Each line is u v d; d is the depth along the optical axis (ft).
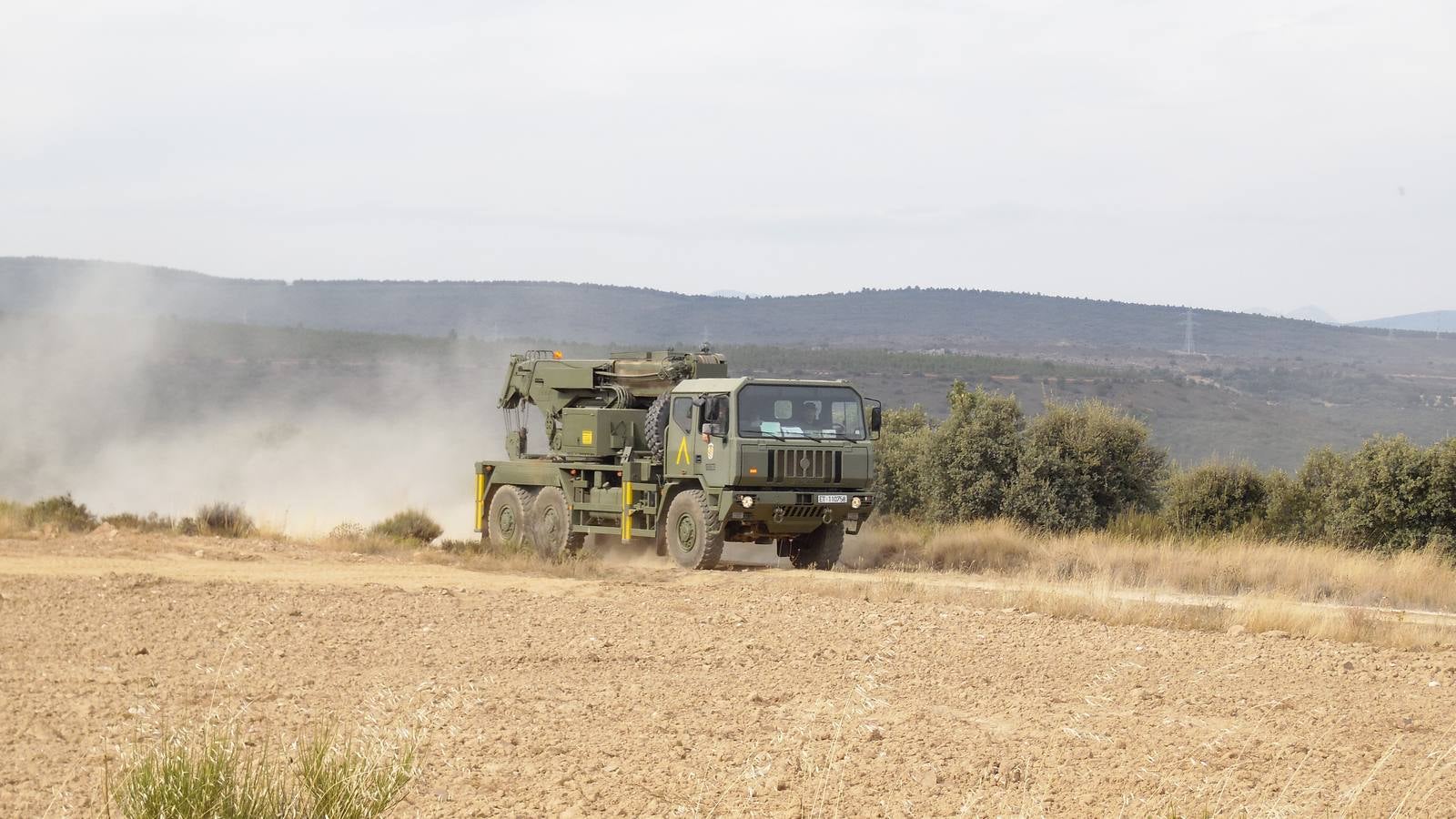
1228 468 214.90
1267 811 51.47
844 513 168.14
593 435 183.11
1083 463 215.72
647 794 56.08
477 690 79.00
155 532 188.44
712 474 165.37
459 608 119.24
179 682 80.38
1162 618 114.11
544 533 182.50
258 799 48.70
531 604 122.83
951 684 83.66
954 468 221.87
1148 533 203.31
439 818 52.90
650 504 176.86
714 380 169.89
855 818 53.11
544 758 62.95
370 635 101.86
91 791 55.11
